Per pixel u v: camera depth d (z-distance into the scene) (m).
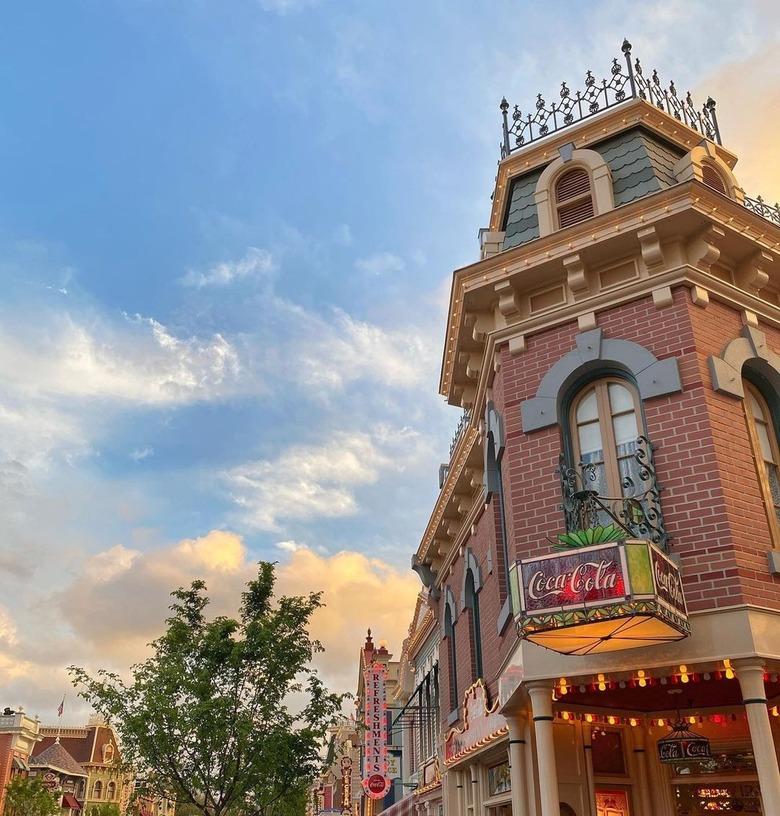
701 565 8.99
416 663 27.88
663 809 10.88
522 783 10.44
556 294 11.60
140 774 16.31
